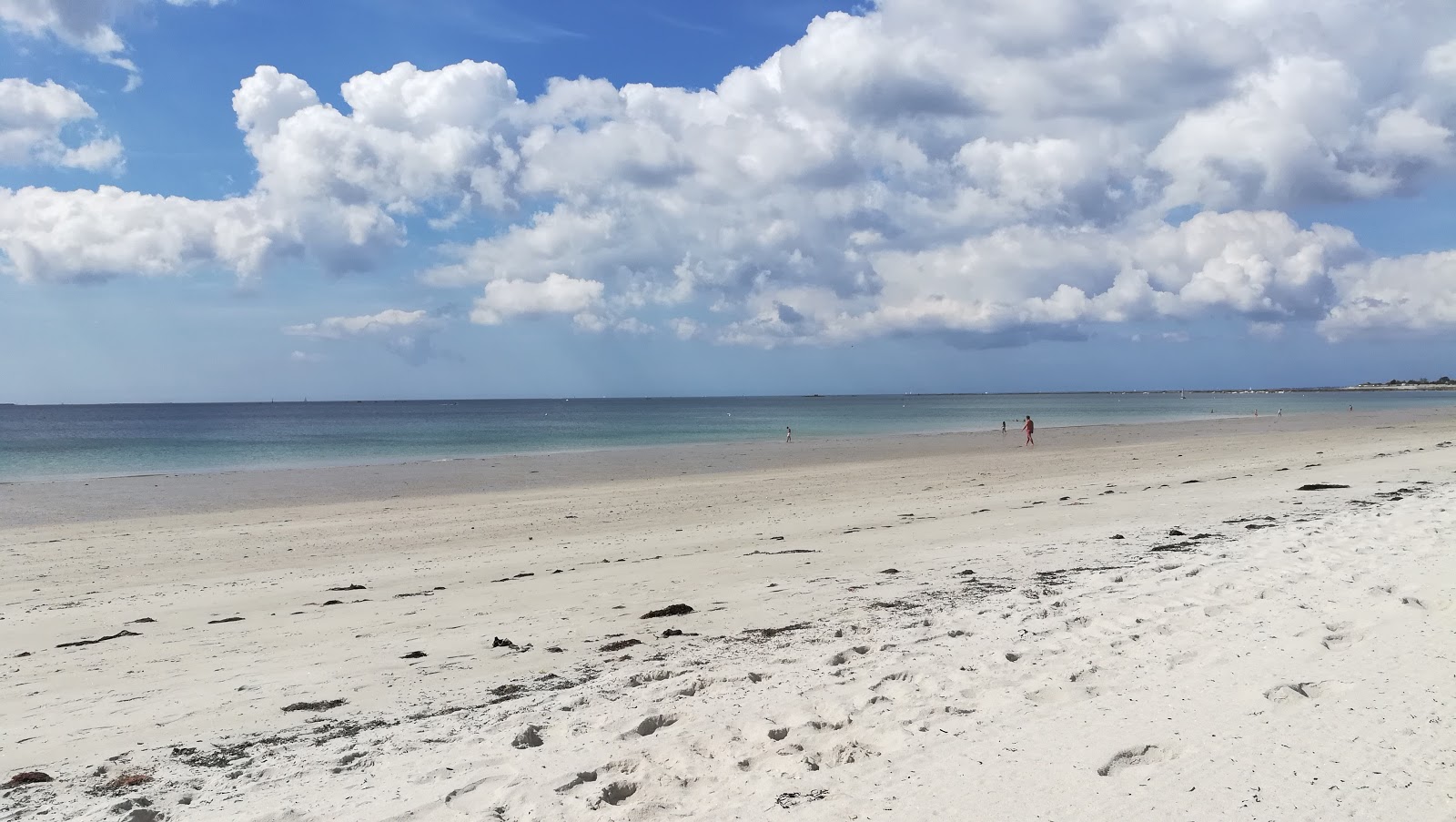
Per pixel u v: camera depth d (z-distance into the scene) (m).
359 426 109.38
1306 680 5.83
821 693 6.62
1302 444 44.38
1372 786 4.25
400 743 6.21
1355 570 9.37
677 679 7.44
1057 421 96.94
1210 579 9.76
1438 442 39.94
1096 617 8.47
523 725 6.34
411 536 21.84
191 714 7.60
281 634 11.10
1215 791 4.32
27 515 27.42
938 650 7.70
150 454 58.03
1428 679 5.57
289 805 5.06
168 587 15.84
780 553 15.99
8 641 11.59
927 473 35.09
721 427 95.94
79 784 5.90
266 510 28.44
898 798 4.53
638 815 4.60
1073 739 5.17
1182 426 75.25
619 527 22.23
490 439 74.94
